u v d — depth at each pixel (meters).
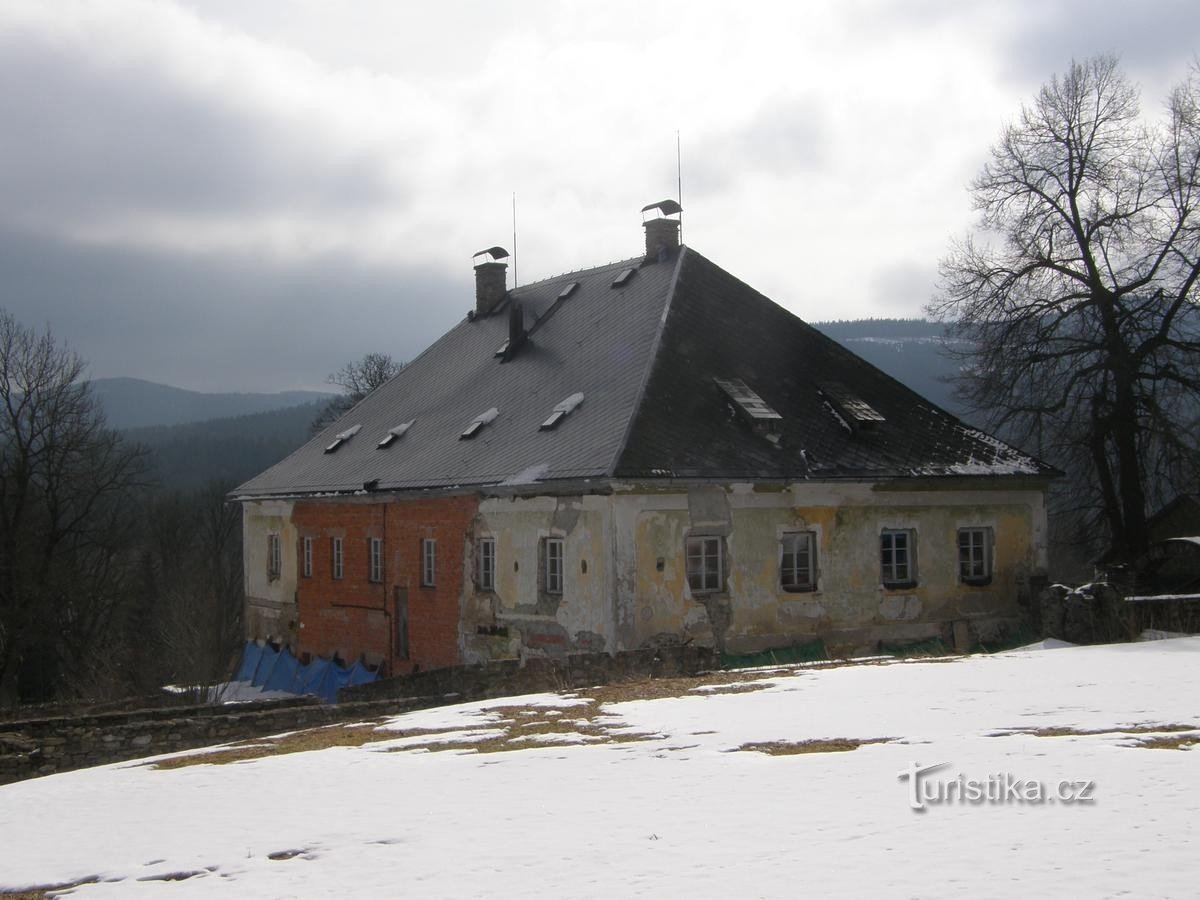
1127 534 29.62
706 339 25.42
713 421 22.98
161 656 41.34
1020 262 30.62
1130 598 20.84
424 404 31.56
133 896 7.55
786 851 7.22
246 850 8.45
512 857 7.60
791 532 22.92
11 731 15.25
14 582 40.03
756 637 22.28
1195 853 6.68
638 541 21.06
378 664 28.80
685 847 7.49
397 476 27.61
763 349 26.20
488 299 34.72
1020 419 30.78
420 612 26.92
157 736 15.70
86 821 10.14
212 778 11.81
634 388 23.12
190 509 64.81
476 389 29.66
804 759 10.12
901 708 12.62
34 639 40.59
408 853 7.95
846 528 23.59
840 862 6.89
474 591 24.86
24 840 9.57
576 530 21.77
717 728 12.12
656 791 9.26
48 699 42.62
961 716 11.87
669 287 26.38
